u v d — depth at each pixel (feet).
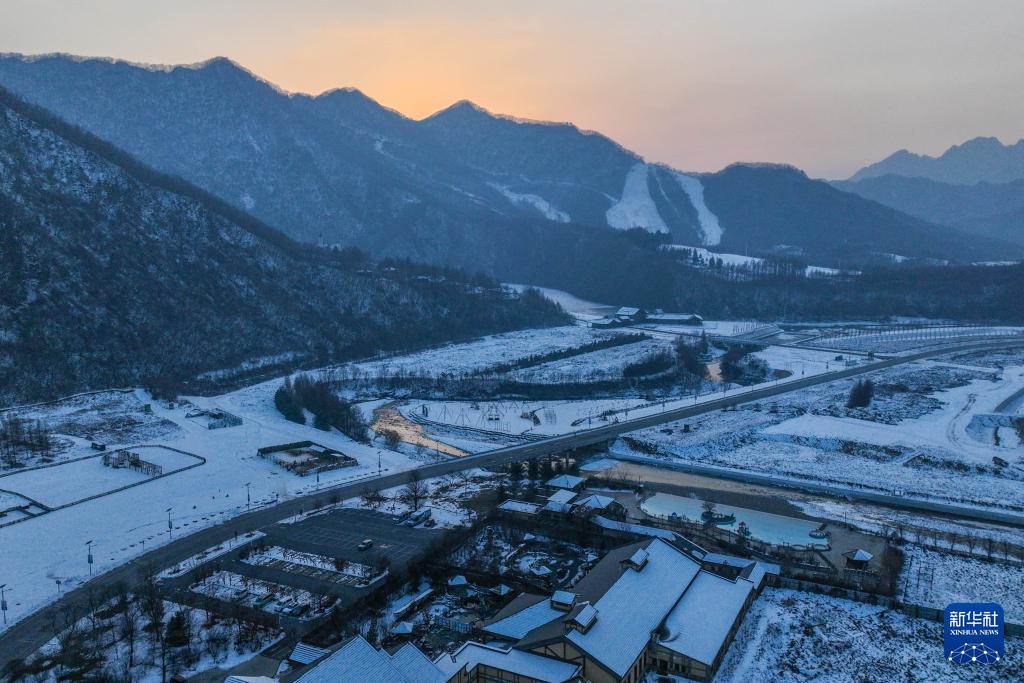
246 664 290.56
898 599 343.67
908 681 281.74
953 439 612.70
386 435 628.28
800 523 446.60
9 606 338.95
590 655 267.39
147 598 327.88
